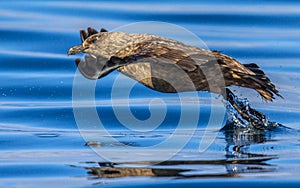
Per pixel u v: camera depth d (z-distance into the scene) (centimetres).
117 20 2708
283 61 2412
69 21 2708
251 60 2422
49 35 2584
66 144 1703
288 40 2567
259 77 1459
